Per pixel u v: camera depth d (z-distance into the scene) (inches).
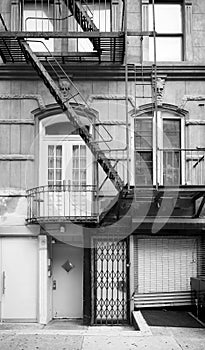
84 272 522.0
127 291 518.9
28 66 532.1
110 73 534.3
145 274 525.0
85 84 537.0
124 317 517.0
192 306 517.3
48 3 550.0
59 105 502.6
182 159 531.5
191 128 533.3
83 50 548.4
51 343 389.4
